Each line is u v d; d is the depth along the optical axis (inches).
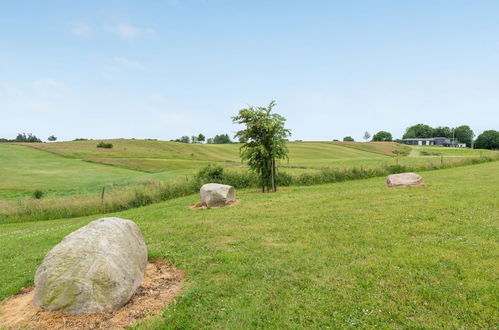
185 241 368.5
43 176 1504.7
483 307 200.1
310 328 191.2
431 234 342.0
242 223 443.2
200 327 196.5
